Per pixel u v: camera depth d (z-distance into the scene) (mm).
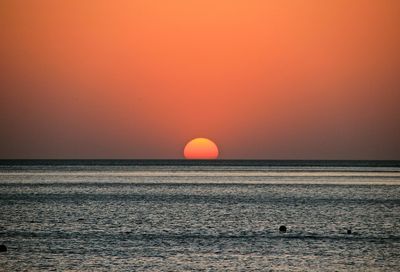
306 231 160750
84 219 182625
